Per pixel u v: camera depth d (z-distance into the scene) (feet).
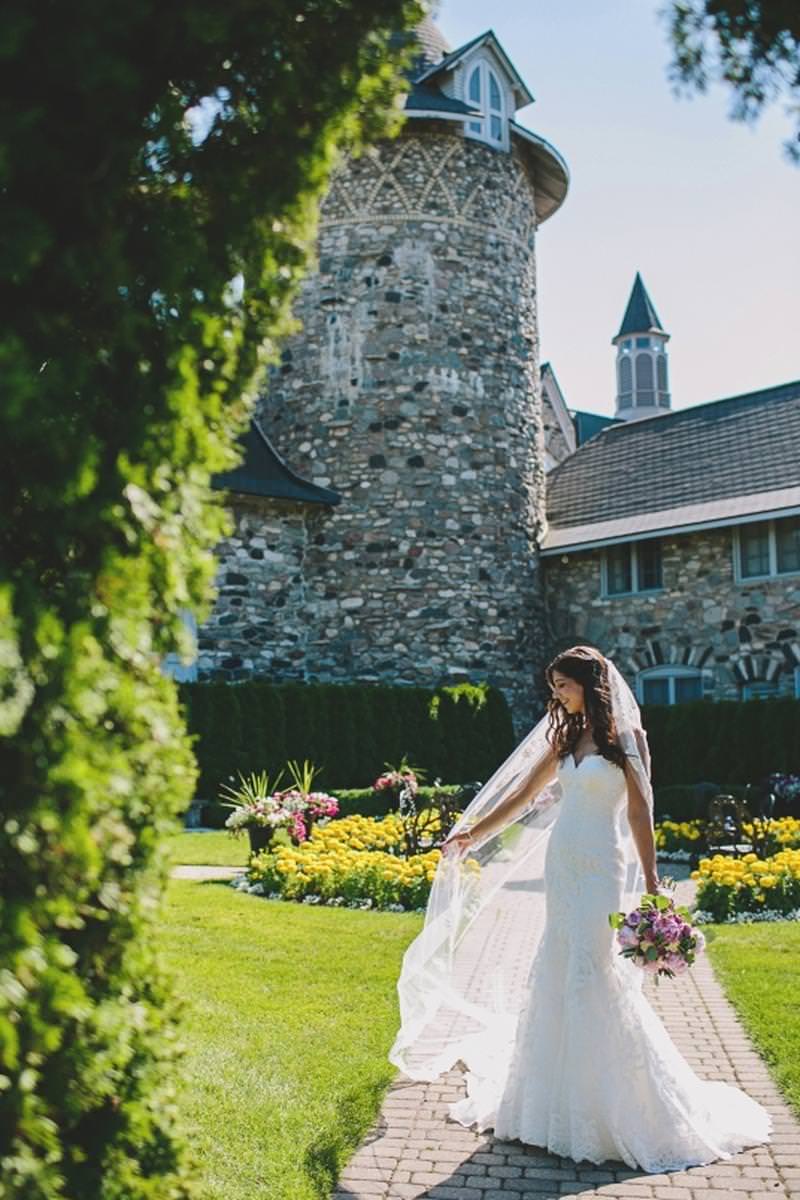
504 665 67.41
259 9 9.41
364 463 65.41
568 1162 14.43
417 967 18.75
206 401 9.67
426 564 65.05
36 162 8.23
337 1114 15.61
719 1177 13.94
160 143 9.27
